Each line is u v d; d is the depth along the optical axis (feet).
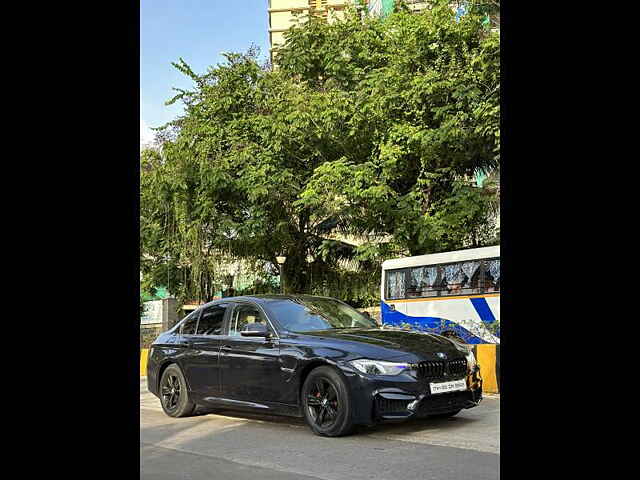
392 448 22.00
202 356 29.73
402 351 24.13
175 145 91.56
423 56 82.48
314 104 84.02
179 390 31.01
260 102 92.22
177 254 97.91
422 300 70.90
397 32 89.10
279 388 26.25
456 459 19.93
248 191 86.12
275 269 102.22
